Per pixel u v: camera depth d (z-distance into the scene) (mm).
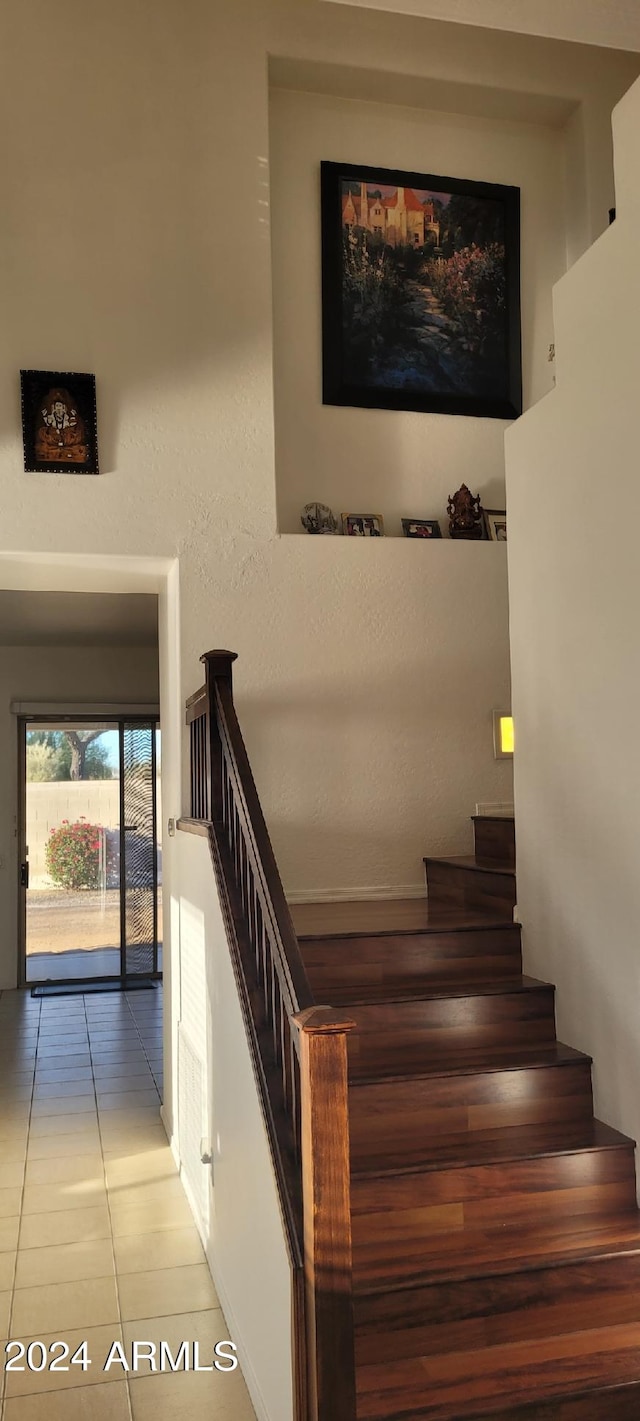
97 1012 8039
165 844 5059
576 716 3246
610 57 5266
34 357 4207
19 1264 3596
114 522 4242
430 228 5172
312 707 4461
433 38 4973
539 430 3508
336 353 4977
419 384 5117
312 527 4793
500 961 3615
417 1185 2732
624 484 2951
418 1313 2455
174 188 4430
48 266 4262
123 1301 3320
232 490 4398
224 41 4574
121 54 4438
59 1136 4984
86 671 9375
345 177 5039
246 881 3076
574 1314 2574
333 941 3455
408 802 4562
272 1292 2457
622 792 2971
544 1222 2801
